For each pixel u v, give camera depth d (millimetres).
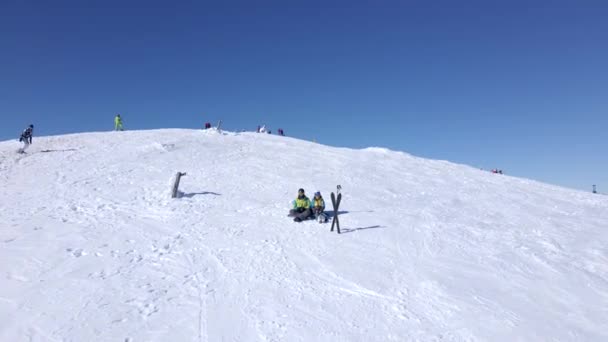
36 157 21766
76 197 15281
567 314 8008
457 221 14312
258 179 19312
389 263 10227
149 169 20078
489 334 7211
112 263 9672
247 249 10930
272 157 24672
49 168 19625
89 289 8352
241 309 7840
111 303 7855
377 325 7406
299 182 19172
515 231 13461
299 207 14086
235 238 11734
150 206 14602
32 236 11102
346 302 8219
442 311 7965
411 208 15797
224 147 26703
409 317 7711
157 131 33719
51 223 12281
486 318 7742
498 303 8344
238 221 13344
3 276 8680
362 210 15172
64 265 9398
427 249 11336
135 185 17266
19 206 13961
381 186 19562
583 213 17000
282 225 13094
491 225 14070
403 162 26781
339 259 10391
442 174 24125
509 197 19406
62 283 8539
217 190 17125
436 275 9602
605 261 10898
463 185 21422
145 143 26281
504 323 7586
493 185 22312
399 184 20375
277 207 15141
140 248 10703
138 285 8648
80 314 7414
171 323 7281
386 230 12797
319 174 21094
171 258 10172
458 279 9422
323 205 13875
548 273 9969
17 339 6613
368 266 10000
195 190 16953
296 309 7895
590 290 9094
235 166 21703
